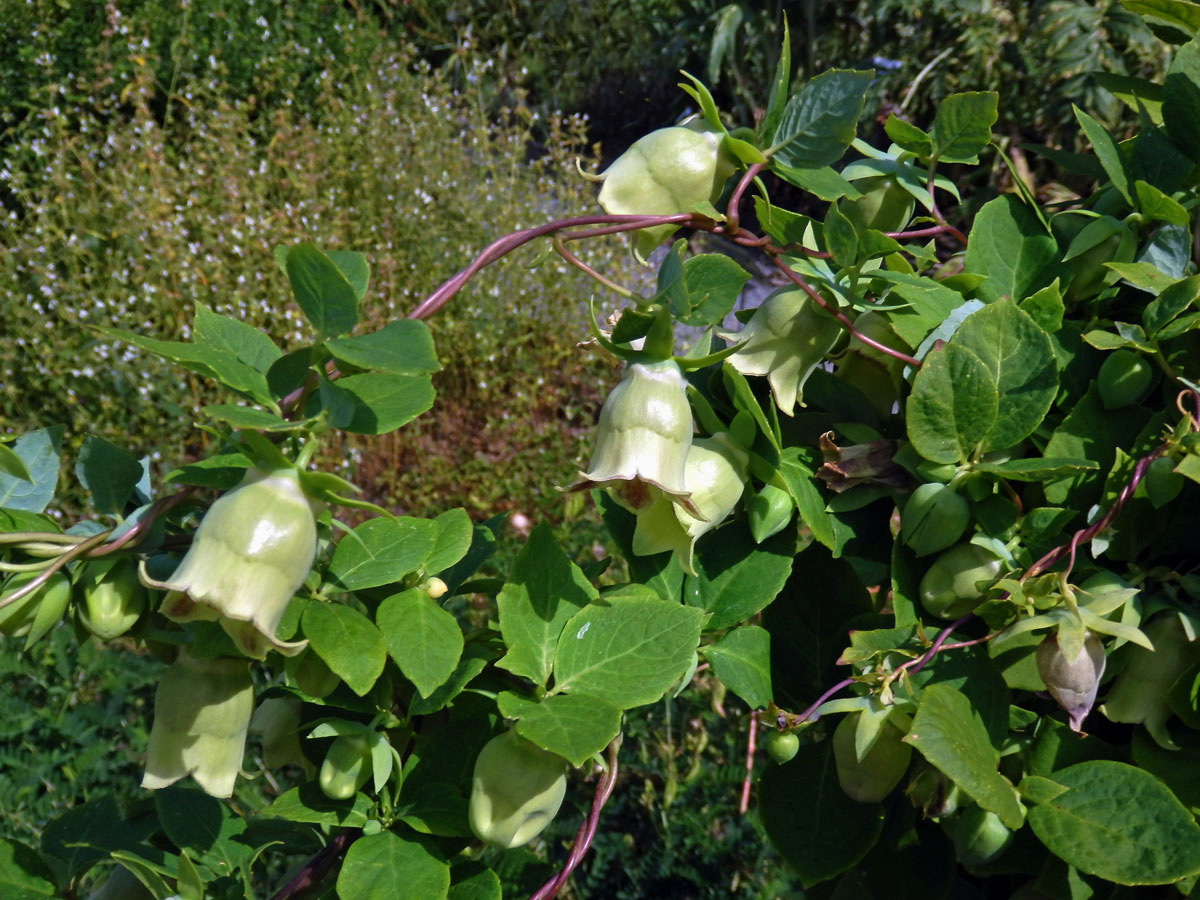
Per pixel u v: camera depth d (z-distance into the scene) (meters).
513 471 4.51
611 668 0.92
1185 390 0.99
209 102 5.94
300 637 0.86
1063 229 1.13
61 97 5.88
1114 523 0.96
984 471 0.96
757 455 1.00
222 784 0.86
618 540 1.08
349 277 0.86
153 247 4.56
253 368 0.84
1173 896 0.99
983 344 0.98
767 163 1.03
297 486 0.75
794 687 1.12
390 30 7.80
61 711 2.84
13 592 0.78
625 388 0.89
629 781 2.87
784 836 1.05
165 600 0.74
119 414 4.21
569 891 2.59
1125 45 4.86
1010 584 0.90
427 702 0.90
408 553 0.88
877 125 5.21
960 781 0.81
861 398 1.11
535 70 7.64
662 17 7.09
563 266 5.07
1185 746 0.98
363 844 0.88
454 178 5.39
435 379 4.83
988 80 5.15
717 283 0.92
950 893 1.16
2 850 0.97
